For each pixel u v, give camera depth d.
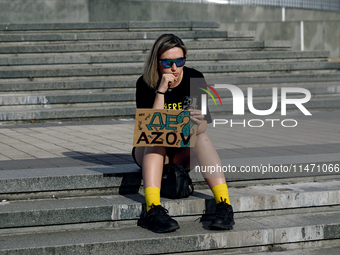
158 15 15.55
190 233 3.27
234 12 16.02
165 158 3.65
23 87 8.76
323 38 16.16
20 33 11.84
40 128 6.91
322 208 3.84
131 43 11.07
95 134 6.26
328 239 3.54
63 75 9.55
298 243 3.48
